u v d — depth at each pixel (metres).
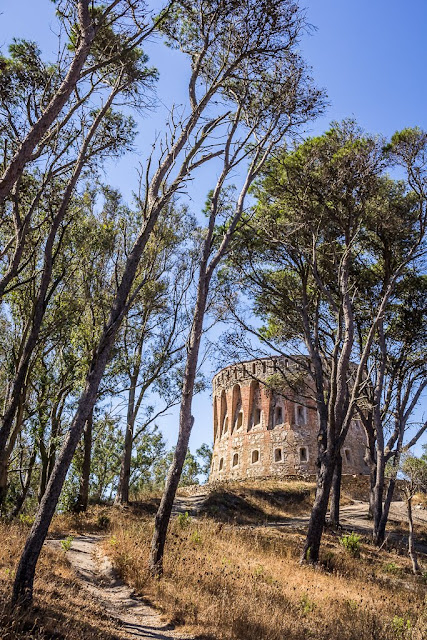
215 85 12.41
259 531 21.16
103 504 26.59
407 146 17.75
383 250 20.47
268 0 11.30
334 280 20.78
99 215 20.62
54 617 7.67
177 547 14.48
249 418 45.22
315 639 9.20
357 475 37.56
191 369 13.54
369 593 14.30
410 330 23.27
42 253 18.19
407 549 23.92
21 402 19.34
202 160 12.09
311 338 20.91
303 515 28.94
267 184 19.30
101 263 20.25
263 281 20.50
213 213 14.85
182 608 9.72
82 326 21.14
